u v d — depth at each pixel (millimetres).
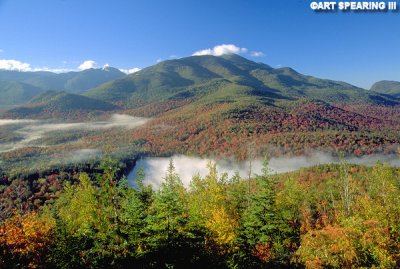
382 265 14766
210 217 29469
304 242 17562
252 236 26062
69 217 32344
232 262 24422
